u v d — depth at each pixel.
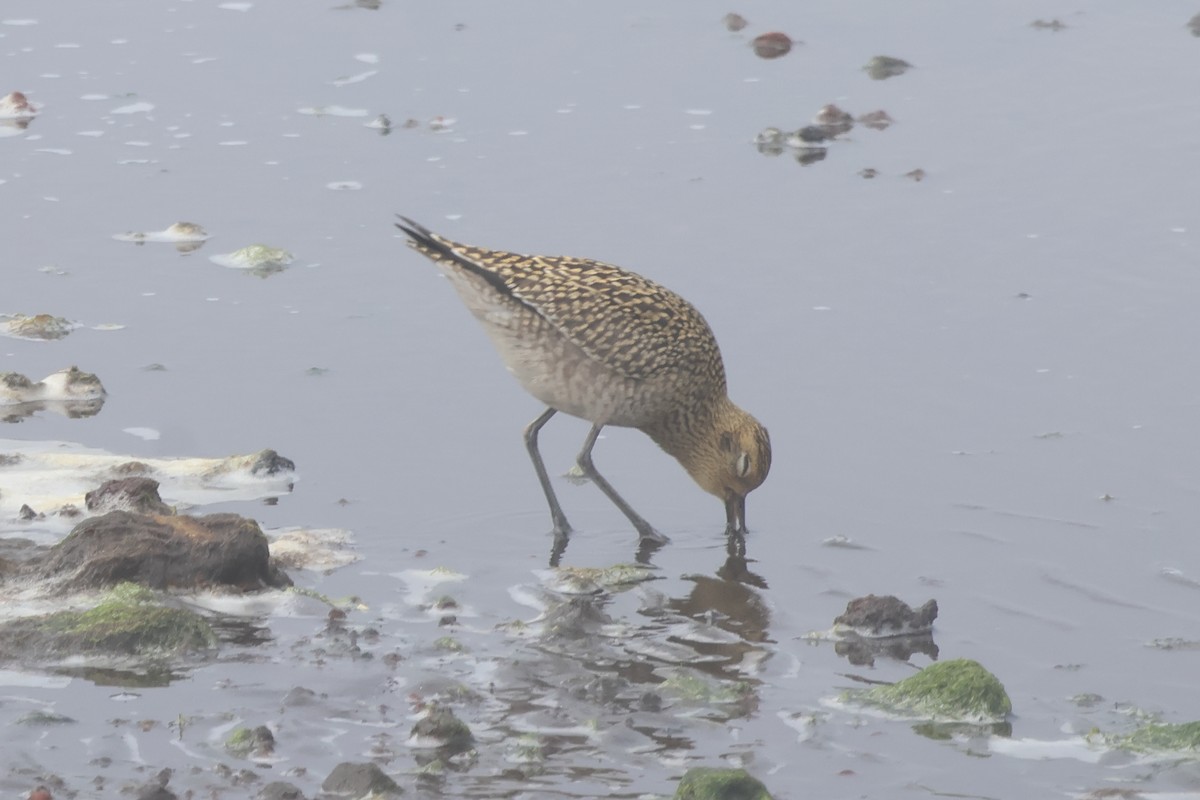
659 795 9.70
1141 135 22.55
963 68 25.08
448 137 22.69
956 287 18.56
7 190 21.02
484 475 15.11
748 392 16.42
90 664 11.27
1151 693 11.20
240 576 12.58
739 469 14.41
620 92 24.22
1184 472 14.69
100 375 16.66
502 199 20.72
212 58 25.42
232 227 20.11
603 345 14.66
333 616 12.15
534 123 23.14
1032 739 10.51
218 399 16.20
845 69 25.06
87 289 18.55
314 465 15.03
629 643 12.05
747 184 21.30
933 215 20.39
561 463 15.72
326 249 19.59
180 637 11.54
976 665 11.04
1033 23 26.77
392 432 15.73
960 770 10.10
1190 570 13.07
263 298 18.44
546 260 15.07
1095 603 12.60
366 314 18.08
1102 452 15.10
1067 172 21.52
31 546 13.11
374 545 13.65
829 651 11.93
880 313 17.98
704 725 10.67
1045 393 16.25
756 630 12.30
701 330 15.02
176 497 14.30
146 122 23.16
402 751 10.20
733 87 24.41
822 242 19.66
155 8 27.50
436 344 17.50
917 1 27.83
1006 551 13.51
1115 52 25.50
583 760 10.16
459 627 12.20
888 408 16.06
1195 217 20.14
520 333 14.84
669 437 15.20
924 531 13.93
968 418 15.84
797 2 27.81
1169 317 17.73
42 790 9.34
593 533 14.27
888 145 22.52
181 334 17.56
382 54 25.58
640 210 20.45
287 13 27.30
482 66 25.14
